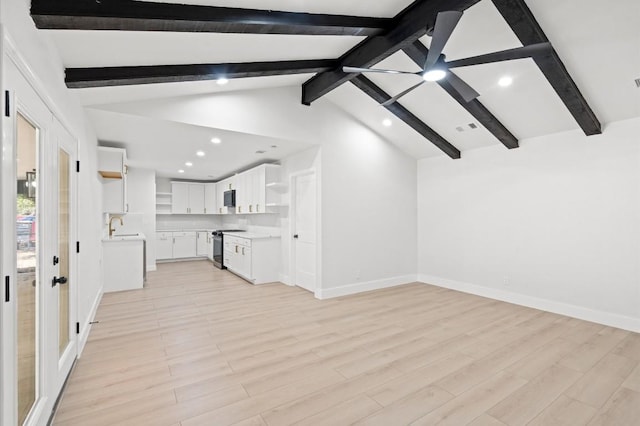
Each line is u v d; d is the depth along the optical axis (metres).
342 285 4.86
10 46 1.30
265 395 2.17
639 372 2.48
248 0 2.09
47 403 1.82
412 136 5.12
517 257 4.38
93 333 3.24
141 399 2.10
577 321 3.65
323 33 2.63
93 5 1.75
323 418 1.93
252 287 5.28
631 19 2.43
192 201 8.67
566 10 2.47
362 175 5.12
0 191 1.21
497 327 3.45
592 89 3.19
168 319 3.68
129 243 5.05
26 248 1.63
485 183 4.78
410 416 1.95
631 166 3.40
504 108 3.83
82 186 2.96
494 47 2.99
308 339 3.12
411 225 5.76
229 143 4.56
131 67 2.62
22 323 1.59
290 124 4.37
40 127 1.76
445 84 3.49
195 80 2.96
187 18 1.99
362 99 4.53
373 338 3.15
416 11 2.67
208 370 2.50
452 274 5.26
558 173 3.97
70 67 2.40
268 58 3.15
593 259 3.66
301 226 5.29
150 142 4.48
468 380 2.37
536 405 2.06
